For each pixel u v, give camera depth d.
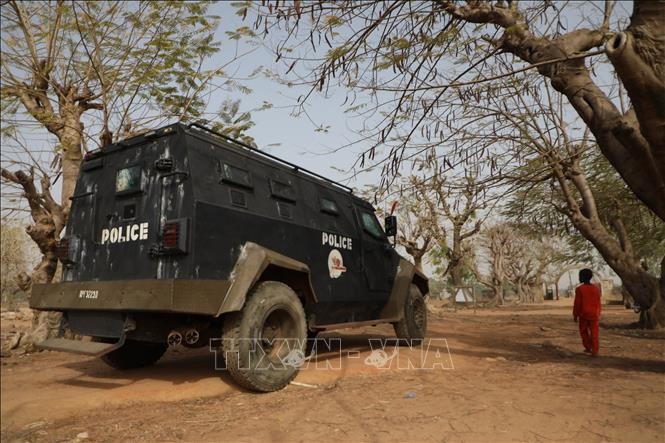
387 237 8.60
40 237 9.20
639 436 3.36
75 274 5.57
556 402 4.23
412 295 8.57
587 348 7.86
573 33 6.26
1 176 8.79
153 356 6.69
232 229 5.09
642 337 10.91
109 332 5.03
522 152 7.15
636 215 16.48
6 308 33.06
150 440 3.52
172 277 4.68
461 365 6.51
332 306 6.62
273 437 3.47
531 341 9.70
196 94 10.55
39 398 4.79
